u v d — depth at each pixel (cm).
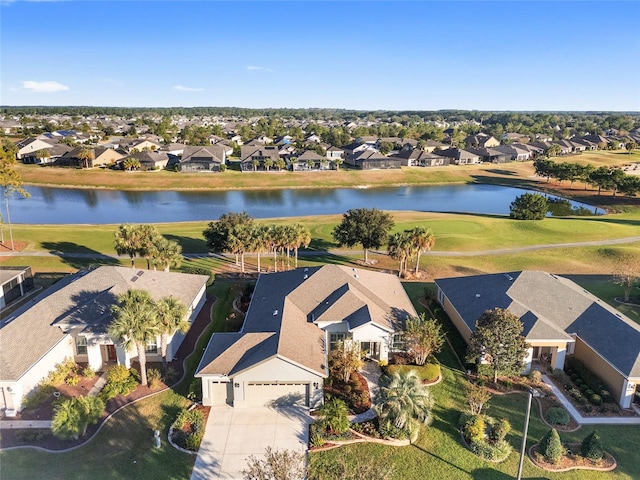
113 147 17825
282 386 3288
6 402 3173
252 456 2812
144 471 2678
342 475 2511
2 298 4819
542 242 7788
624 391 3322
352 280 4506
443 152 18675
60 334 3666
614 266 6631
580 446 2938
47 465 2698
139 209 10862
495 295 4412
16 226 8069
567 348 4075
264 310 4244
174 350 3984
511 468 2766
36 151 15525
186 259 6644
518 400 3444
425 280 5972
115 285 4197
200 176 14250
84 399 2944
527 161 18738
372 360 3953
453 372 3825
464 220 9244
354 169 16112
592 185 13138
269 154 15762
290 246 5972
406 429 2995
